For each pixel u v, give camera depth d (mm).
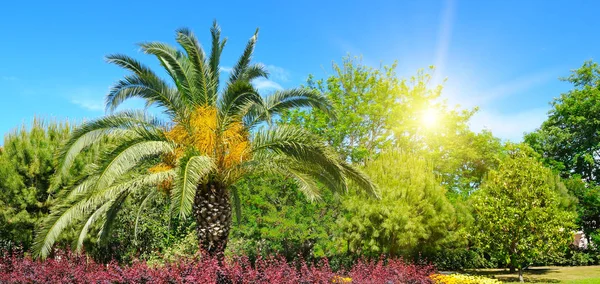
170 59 11508
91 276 9922
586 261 23047
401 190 16328
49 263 11875
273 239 16234
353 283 9922
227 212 12062
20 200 15031
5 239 15172
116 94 10305
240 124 11797
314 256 16500
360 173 11500
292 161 12055
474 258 21125
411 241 15453
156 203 17234
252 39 12516
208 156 10906
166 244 16531
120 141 10531
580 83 31031
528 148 17812
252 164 11320
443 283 12742
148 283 9062
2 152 16828
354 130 25188
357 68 27375
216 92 12328
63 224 10484
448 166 26328
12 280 10102
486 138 28656
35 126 17109
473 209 18984
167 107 11172
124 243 16766
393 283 10125
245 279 9188
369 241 15914
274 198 16922
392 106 26344
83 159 15453
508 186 16922
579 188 24562
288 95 11383
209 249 11625
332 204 17062
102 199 10797
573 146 29094
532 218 15719
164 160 12375
